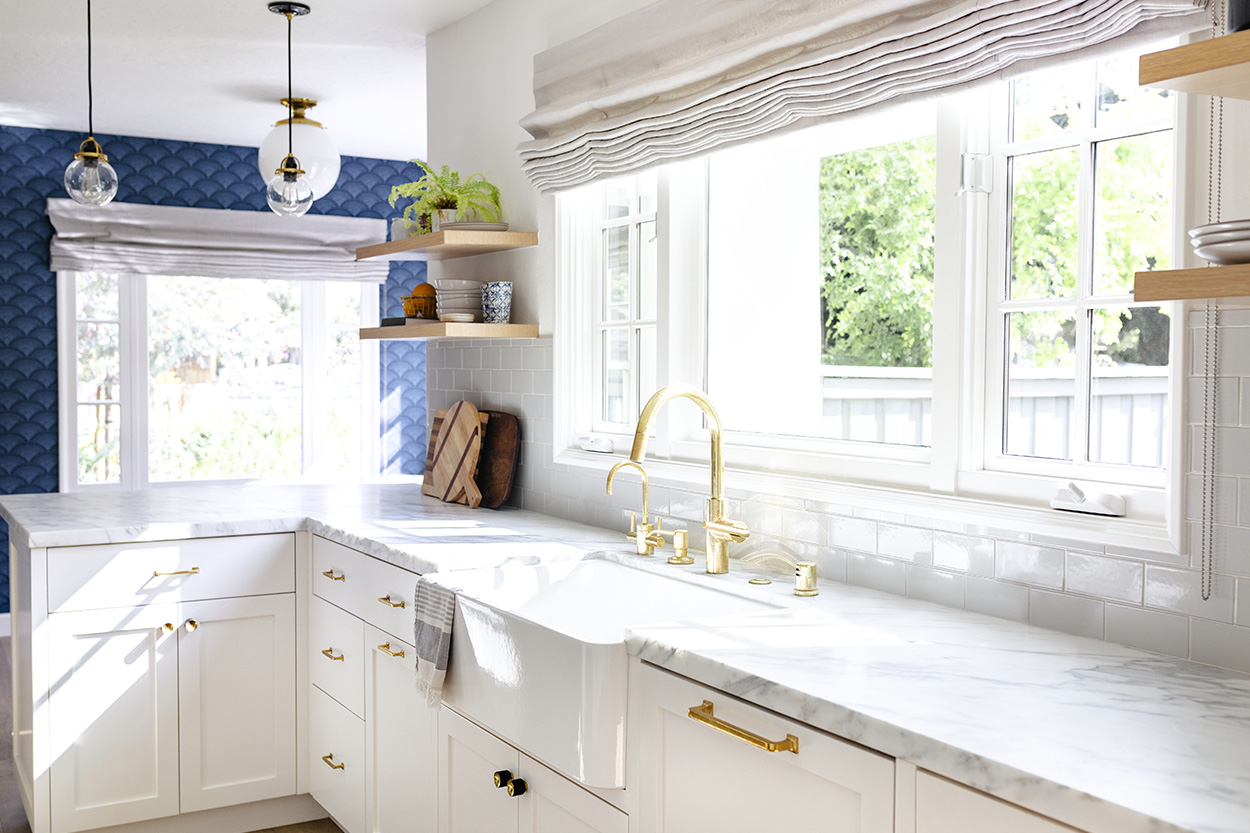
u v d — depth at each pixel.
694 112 2.44
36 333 5.80
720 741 1.61
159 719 3.09
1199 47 1.23
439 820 2.45
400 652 2.61
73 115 5.34
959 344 2.02
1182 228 1.58
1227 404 1.55
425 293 3.64
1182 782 1.12
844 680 1.49
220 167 6.20
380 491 3.95
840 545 2.25
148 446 6.18
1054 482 1.84
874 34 1.93
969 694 1.43
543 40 3.23
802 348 3.06
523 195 3.38
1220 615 1.58
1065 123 1.91
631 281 3.12
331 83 4.63
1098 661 1.61
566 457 3.16
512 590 2.41
